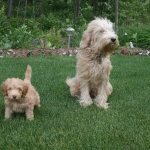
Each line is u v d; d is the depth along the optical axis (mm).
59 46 6734
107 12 11070
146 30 7137
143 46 6809
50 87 3717
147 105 3199
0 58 5328
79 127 2648
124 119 2838
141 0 12953
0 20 7191
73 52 6133
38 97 3098
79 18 9547
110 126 2662
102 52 3186
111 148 2326
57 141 2432
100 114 2943
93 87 3363
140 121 2789
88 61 3217
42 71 4461
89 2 12102
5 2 12031
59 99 3359
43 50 6164
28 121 2770
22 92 2754
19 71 4379
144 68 4750
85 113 2957
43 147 2336
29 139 2439
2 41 6316
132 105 3180
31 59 5281
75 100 3352
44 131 2584
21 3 12289
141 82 3988
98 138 2457
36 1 12133
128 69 4680
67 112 2982
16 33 6391
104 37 3066
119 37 7152
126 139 2447
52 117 2863
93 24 3236
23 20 9297
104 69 3203
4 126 2697
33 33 7621
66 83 3732
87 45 3225
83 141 2418
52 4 12391
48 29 9133
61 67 4762
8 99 2807
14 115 2967
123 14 10773
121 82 3984
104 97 3275
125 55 5926
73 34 7285
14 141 2439
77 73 3330
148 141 2422
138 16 11422
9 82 2752
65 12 11594
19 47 6285
